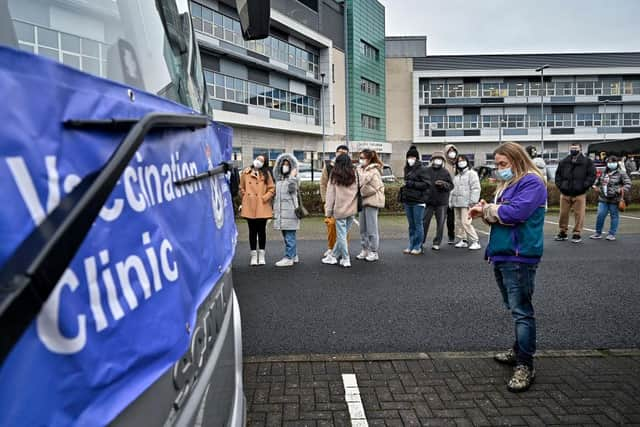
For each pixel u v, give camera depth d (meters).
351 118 42.81
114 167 0.83
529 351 3.35
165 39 1.92
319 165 39.25
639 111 52.34
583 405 3.10
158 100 1.17
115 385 0.88
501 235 3.38
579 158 9.32
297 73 35.19
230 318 1.96
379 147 46.47
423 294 5.77
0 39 1.20
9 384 0.63
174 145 1.24
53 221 0.73
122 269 0.92
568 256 8.09
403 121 51.28
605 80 52.03
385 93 48.81
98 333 0.83
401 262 7.64
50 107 0.75
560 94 52.22
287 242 7.39
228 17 28.27
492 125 52.66
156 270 1.06
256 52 30.84
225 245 1.82
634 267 7.21
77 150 0.81
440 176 8.46
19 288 0.64
